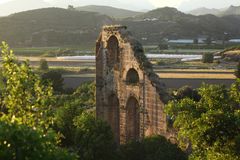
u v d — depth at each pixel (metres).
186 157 38.66
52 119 24.02
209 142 24.72
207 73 122.69
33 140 15.41
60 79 107.31
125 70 50.44
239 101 26.58
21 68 23.91
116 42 53.47
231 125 24.23
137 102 50.22
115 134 54.84
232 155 24.22
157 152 39.03
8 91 23.66
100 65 55.41
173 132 42.38
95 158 40.97
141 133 47.94
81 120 43.19
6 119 20.08
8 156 14.87
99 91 55.72
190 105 26.31
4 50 23.94
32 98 23.69
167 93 45.34
